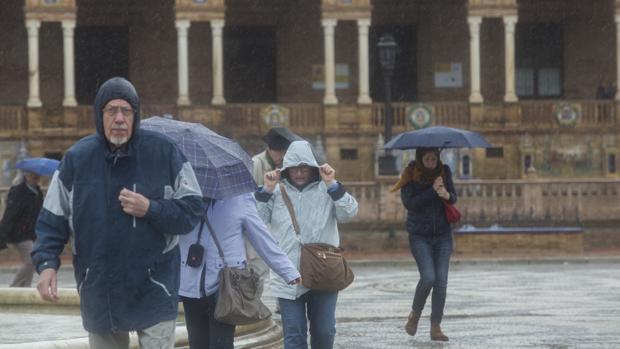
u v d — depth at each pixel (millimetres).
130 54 98875
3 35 96750
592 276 52719
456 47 100250
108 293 14461
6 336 27203
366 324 33094
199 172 18422
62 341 22000
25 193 39781
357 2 90312
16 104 96938
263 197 20438
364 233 74875
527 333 30328
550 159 91375
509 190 74562
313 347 20578
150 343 14695
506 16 90438
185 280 18234
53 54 98125
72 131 89312
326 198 20609
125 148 14633
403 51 100875
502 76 99062
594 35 100188
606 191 75375
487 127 91000
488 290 44938
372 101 100250
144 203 14391
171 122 19641
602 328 31438
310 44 100188
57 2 88562
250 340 25844
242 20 99688
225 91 100062
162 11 99062
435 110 91250
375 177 82312
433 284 28031
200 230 18297
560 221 74375
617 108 91250
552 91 100625
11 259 70438
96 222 14445
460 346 27766
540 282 49156
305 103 95312
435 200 27875
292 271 18641
